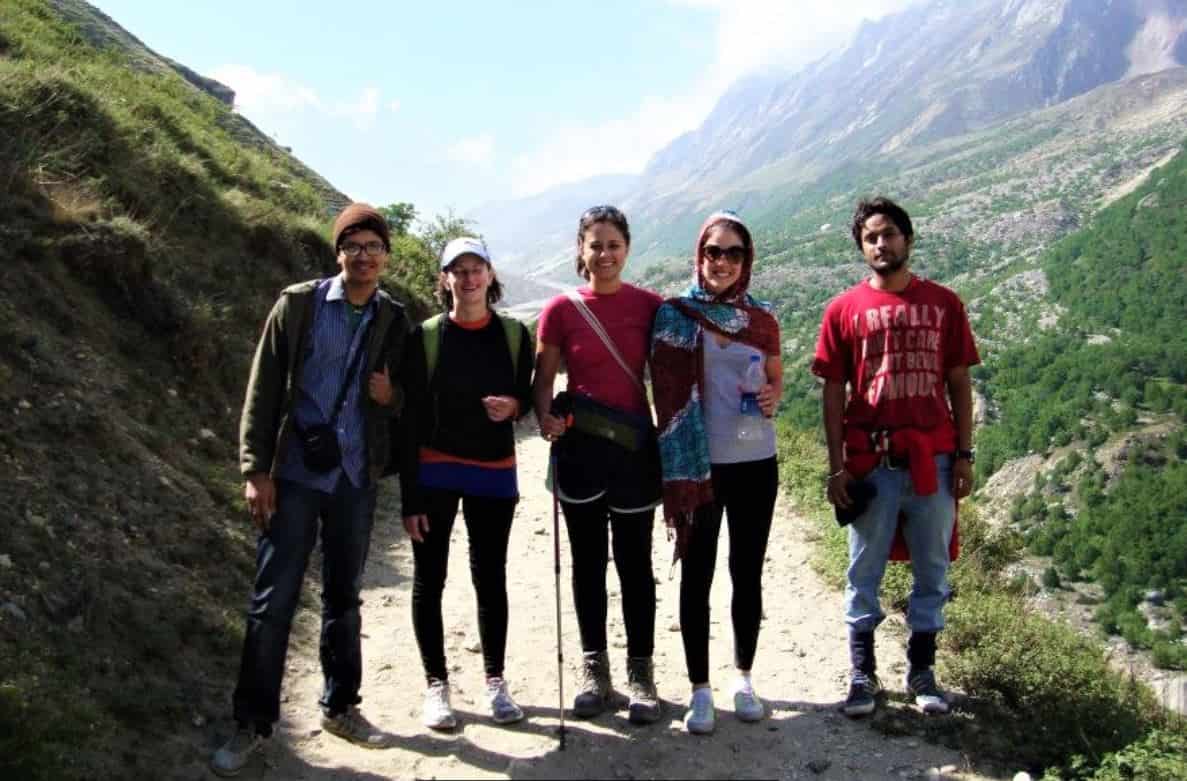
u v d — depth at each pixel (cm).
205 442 714
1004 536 784
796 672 504
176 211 1012
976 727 434
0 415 531
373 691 461
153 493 575
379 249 383
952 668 482
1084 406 11631
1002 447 11500
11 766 313
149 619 455
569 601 625
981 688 468
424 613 416
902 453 423
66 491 511
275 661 370
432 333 394
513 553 748
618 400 404
